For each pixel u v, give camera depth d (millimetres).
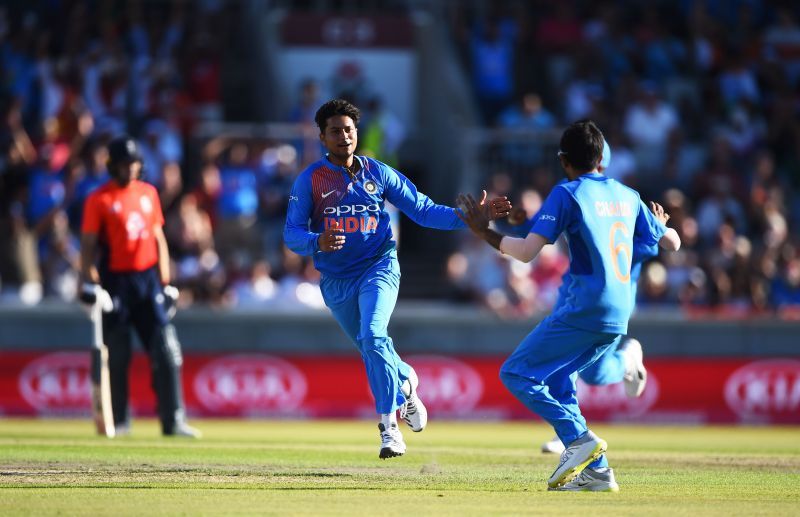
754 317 54000
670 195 59250
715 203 62719
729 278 58312
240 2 77562
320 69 71500
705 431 47688
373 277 23344
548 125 64188
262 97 72312
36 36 65438
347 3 76312
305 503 19141
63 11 68688
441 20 72875
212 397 50562
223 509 18344
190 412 50344
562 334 21172
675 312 56344
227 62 74500
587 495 20781
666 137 66500
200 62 68500
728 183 64062
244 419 50562
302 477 23109
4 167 57375
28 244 53688
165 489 20766
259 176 60344
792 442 40219
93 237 32750
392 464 26312
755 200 63188
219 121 68438
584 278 21109
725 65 73188
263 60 72500
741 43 75562
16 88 63156
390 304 23234
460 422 50875
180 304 54031
